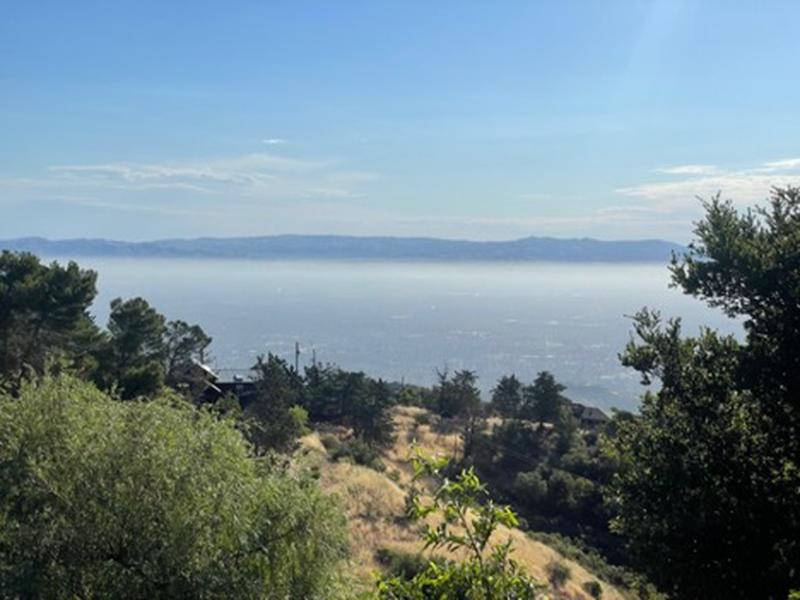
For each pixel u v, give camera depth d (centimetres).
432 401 9112
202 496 1054
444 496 446
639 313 1143
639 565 1037
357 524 2938
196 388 4800
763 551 936
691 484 995
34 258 3588
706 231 1106
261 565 1062
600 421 8256
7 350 3275
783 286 1006
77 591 980
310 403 6925
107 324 3756
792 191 1090
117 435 1070
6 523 982
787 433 984
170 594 983
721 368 1074
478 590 423
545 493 5394
